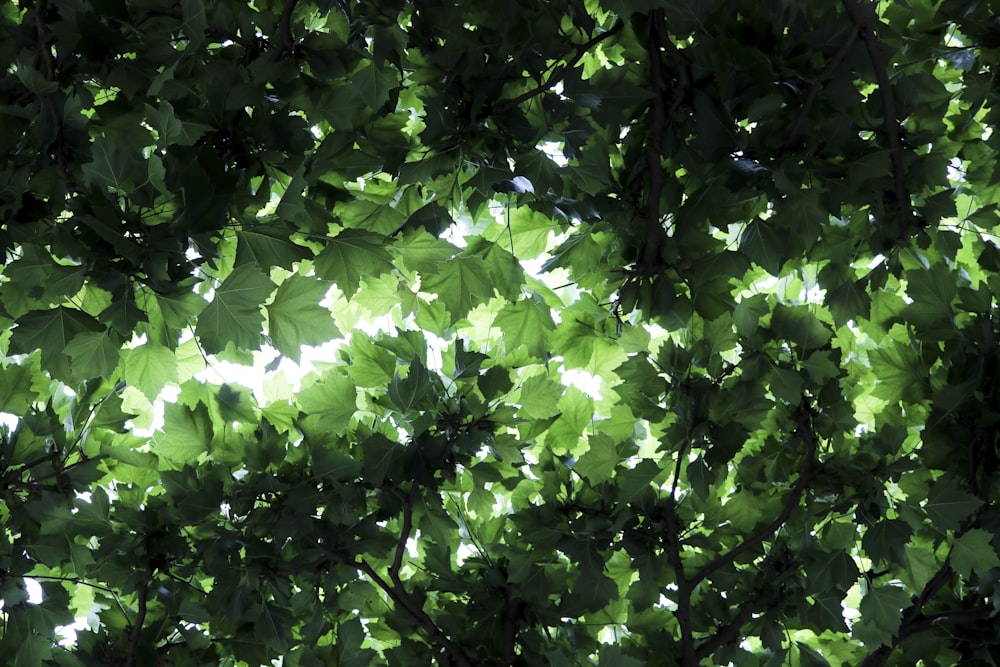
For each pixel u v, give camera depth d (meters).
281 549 2.43
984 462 2.45
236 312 1.80
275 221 1.99
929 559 2.33
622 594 2.66
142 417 2.90
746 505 2.52
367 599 2.66
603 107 2.21
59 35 1.99
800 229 2.22
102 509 2.36
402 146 2.31
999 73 2.45
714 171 2.25
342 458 2.34
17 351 1.92
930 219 2.32
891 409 2.66
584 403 2.63
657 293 2.35
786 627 2.52
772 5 2.15
